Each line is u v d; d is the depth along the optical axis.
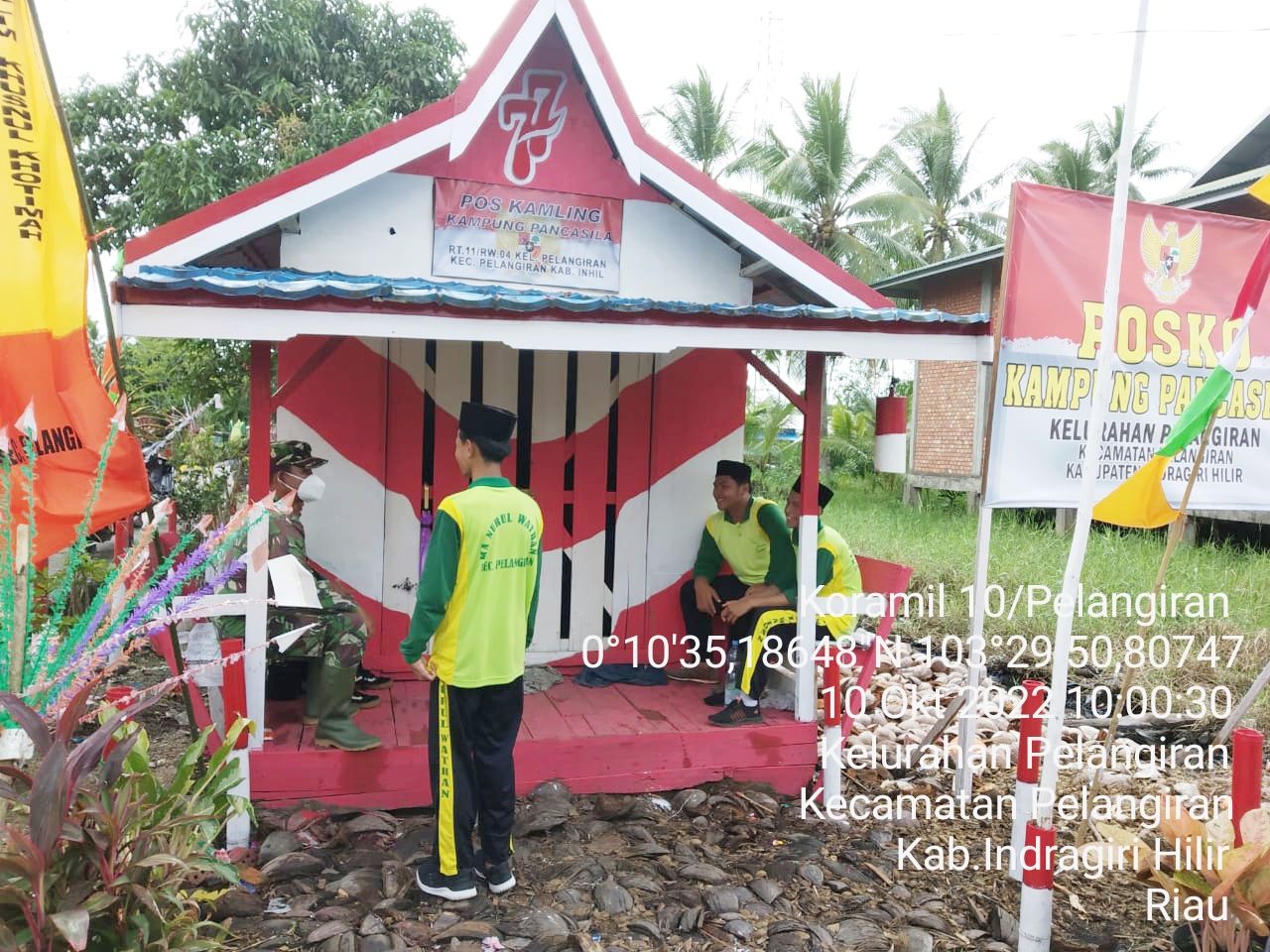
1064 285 4.56
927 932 3.77
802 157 25.30
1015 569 10.13
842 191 26.06
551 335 4.11
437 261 5.26
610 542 6.02
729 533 5.76
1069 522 13.93
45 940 2.69
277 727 4.75
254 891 3.79
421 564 5.67
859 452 20.69
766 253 5.29
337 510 5.54
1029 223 4.48
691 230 5.62
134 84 13.50
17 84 3.34
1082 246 4.59
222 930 3.38
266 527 4.27
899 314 4.43
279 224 4.96
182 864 2.91
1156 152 28.09
